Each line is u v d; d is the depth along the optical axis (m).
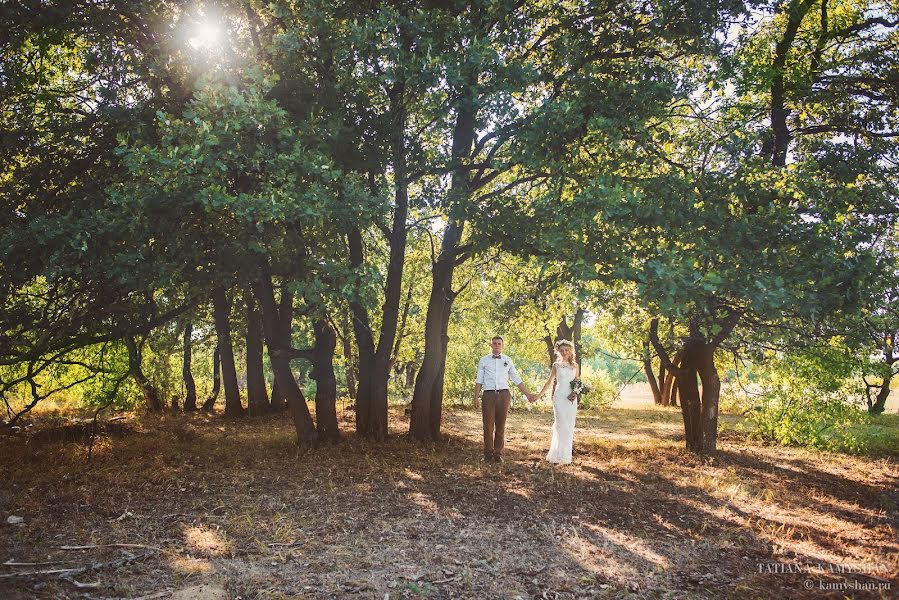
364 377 11.62
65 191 9.20
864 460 10.62
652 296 6.68
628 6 9.34
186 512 6.32
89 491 7.12
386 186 8.14
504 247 8.88
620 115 8.46
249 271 8.73
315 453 9.85
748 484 8.14
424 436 11.42
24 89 9.66
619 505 6.92
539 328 14.67
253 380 17.81
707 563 5.08
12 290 8.35
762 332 8.80
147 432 12.79
